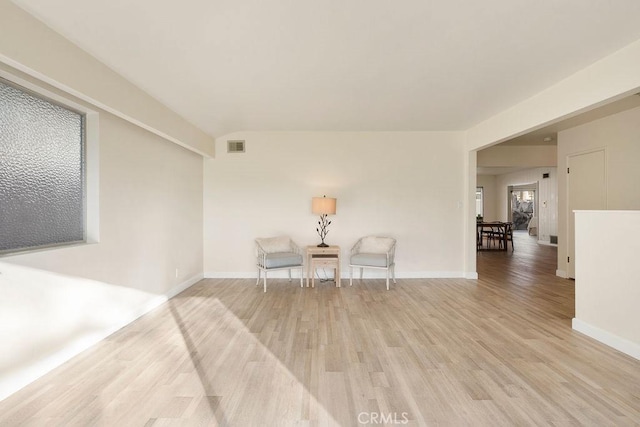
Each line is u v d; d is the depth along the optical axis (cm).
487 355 270
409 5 216
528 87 361
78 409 196
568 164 570
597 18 231
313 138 563
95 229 301
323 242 550
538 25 240
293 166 563
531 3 214
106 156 313
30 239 245
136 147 364
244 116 473
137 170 366
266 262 482
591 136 526
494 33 251
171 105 385
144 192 380
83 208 299
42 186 256
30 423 184
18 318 220
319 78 336
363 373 241
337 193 566
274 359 263
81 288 278
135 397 209
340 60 296
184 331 322
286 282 536
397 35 254
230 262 564
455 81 344
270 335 313
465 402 204
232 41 259
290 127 539
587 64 305
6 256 217
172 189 450
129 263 350
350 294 463
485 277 575
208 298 442
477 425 183
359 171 565
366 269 566
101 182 306
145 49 262
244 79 335
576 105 323
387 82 347
